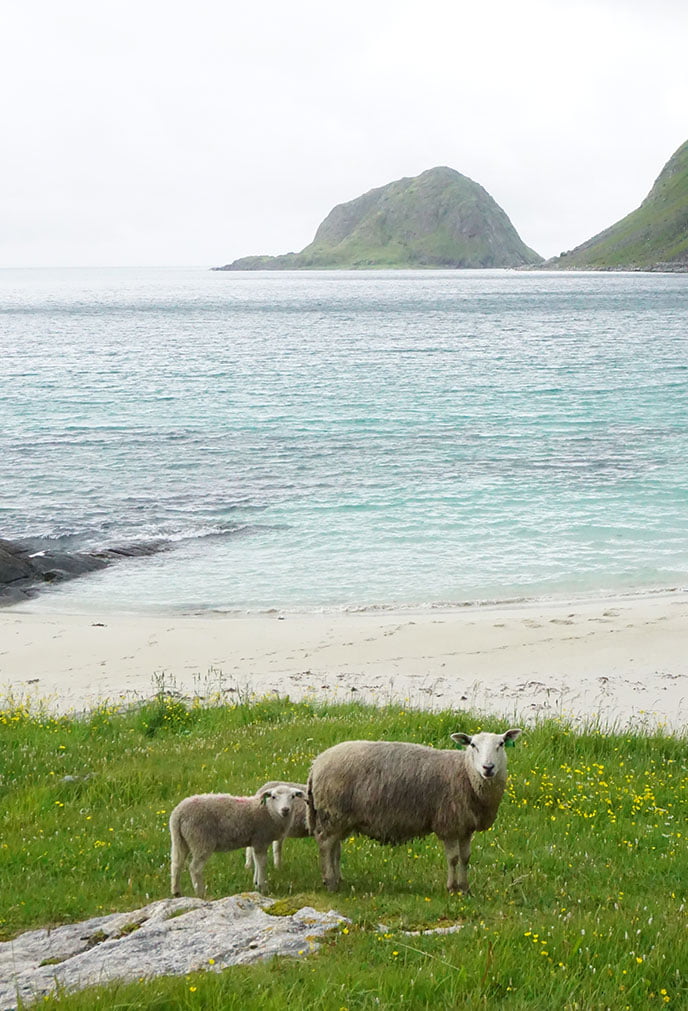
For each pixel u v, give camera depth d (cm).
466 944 781
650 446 5084
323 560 3322
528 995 693
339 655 2478
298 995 662
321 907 901
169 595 3016
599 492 4122
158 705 1975
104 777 1497
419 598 2966
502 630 2652
